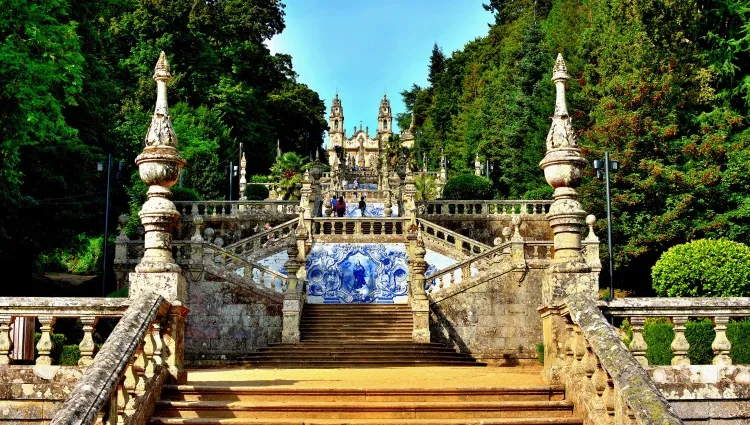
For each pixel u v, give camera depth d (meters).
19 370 10.47
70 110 28.44
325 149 105.81
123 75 61.00
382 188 57.31
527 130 55.50
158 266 11.27
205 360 24.50
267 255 30.53
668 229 30.33
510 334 25.62
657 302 10.95
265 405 10.44
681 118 33.06
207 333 24.80
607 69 41.69
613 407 9.58
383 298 29.84
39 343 10.65
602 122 33.84
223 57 78.12
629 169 32.19
